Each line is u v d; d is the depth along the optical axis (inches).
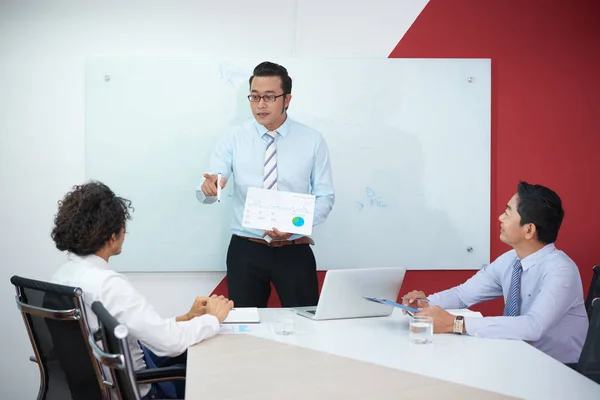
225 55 151.2
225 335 92.7
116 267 150.3
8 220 148.5
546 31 155.9
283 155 136.7
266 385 70.5
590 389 70.4
